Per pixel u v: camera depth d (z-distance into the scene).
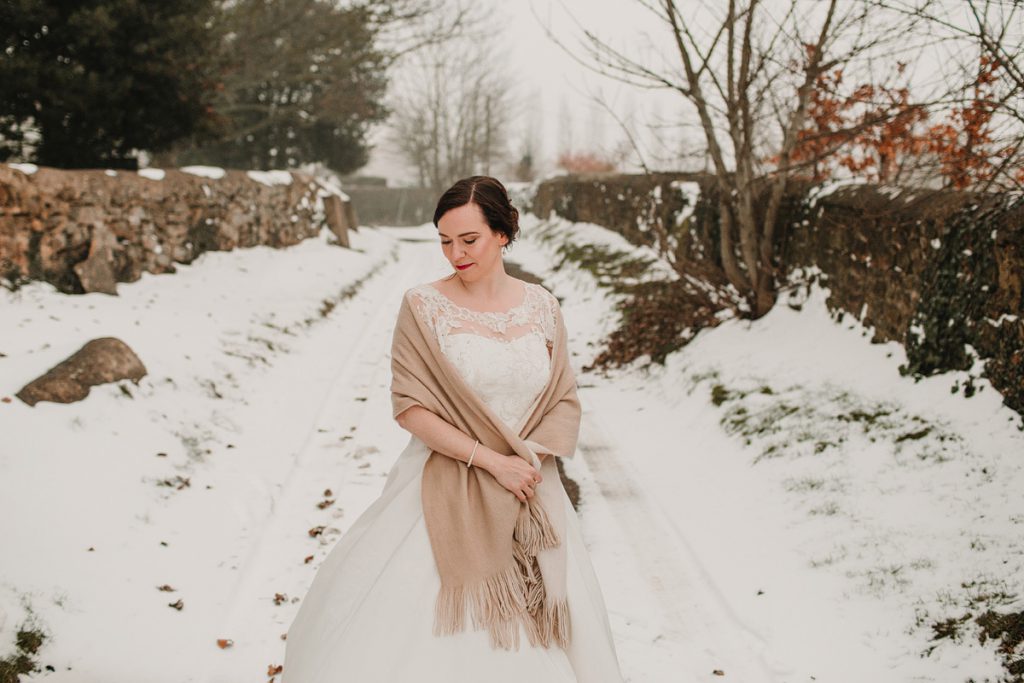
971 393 4.92
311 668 2.16
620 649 3.61
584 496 5.34
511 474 2.26
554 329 2.48
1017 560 3.61
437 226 2.37
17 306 7.35
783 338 7.13
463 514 2.24
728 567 4.30
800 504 4.70
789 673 3.38
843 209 6.68
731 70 7.34
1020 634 3.20
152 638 3.52
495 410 2.35
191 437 5.81
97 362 5.72
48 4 11.53
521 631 2.18
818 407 5.70
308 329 10.22
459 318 2.35
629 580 4.25
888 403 5.34
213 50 14.83
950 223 5.27
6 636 3.18
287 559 4.38
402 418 2.32
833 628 3.62
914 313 5.58
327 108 27.75
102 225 9.14
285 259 14.21
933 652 3.30
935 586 3.65
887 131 6.78
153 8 12.59
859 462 4.88
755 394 6.29
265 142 34.28
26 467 4.40
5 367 5.39
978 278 4.98
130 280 9.72
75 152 13.08
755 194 7.82
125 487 4.71
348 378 8.24
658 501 5.20
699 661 3.52
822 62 7.12
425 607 2.17
